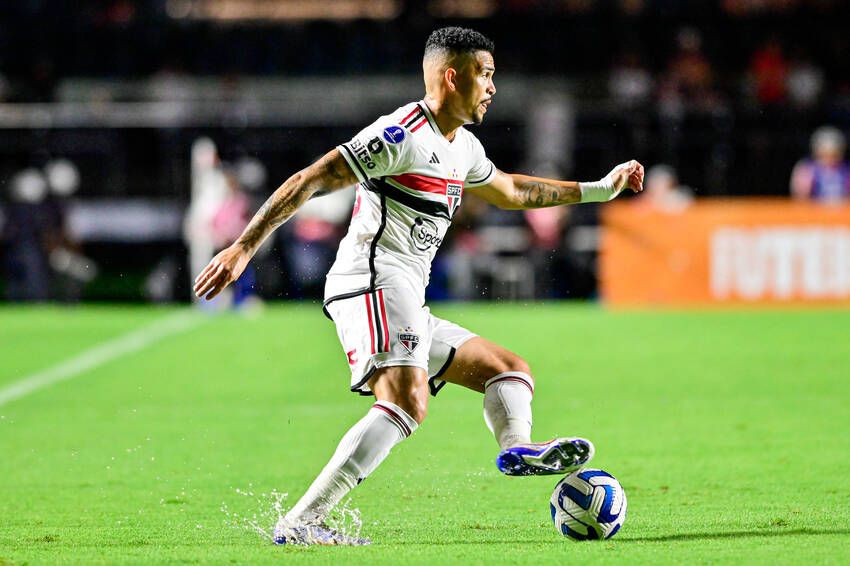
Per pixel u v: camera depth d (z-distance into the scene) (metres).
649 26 84.62
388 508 22.06
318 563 16.42
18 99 78.56
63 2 85.94
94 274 68.12
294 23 85.25
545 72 82.88
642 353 44.47
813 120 72.62
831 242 58.81
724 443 28.28
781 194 70.12
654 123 70.69
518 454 17.08
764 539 18.19
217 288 17.14
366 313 18.30
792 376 38.72
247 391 37.47
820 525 19.41
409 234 18.67
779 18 84.69
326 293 19.12
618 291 60.59
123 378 40.22
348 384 38.72
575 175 70.75
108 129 71.56
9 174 71.25
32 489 24.22
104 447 29.00
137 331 52.75
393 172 18.23
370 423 17.84
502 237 62.50
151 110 73.50
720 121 70.94
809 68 81.25
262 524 20.72
